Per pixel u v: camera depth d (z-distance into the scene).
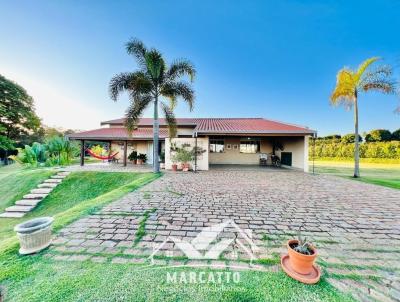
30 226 2.74
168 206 4.78
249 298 1.82
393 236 3.28
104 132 14.21
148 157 16.23
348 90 10.67
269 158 16.52
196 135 11.20
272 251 2.72
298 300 1.80
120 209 4.52
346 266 2.37
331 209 4.69
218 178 9.02
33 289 1.92
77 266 2.30
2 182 9.78
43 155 14.48
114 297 1.80
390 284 2.05
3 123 23.17
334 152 24.75
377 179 9.66
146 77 10.11
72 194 8.35
